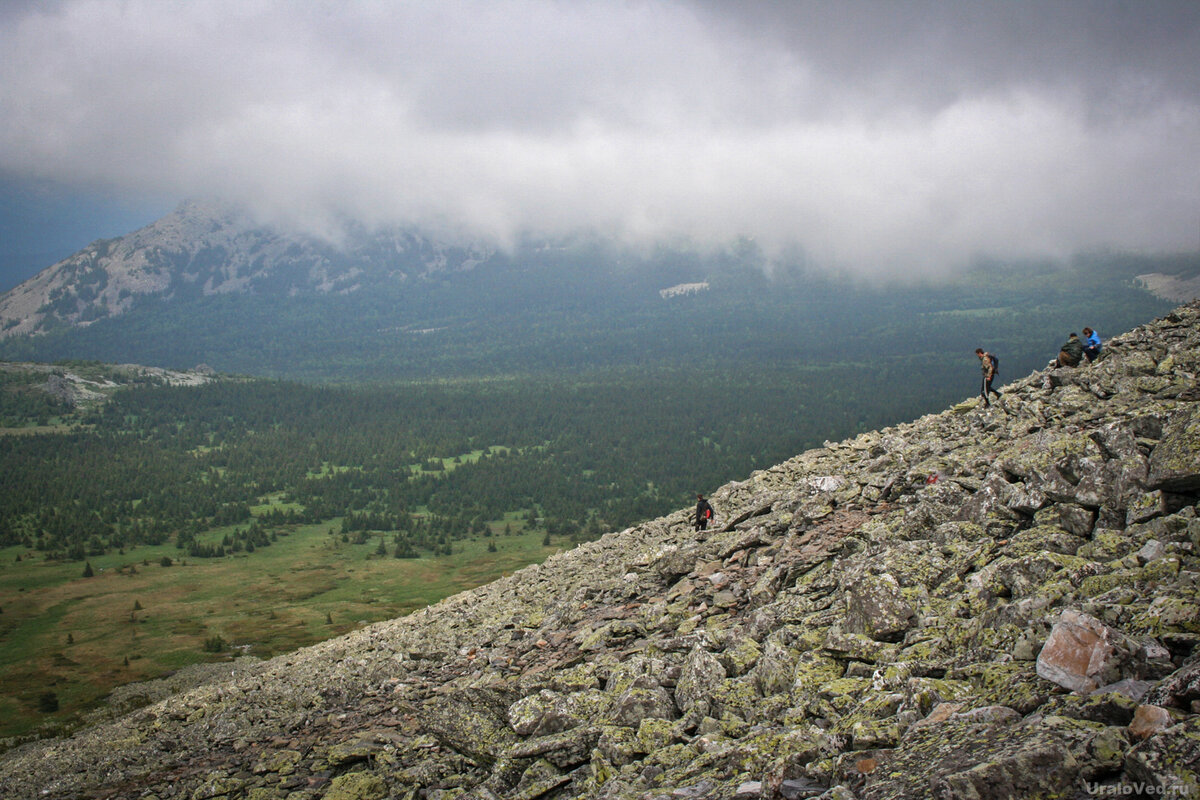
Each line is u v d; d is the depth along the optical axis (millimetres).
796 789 7891
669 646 15219
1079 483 12711
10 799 18984
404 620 37812
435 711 15477
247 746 18609
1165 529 10641
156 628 138375
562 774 11477
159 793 16688
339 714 19422
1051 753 6062
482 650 22594
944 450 25047
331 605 153875
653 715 11945
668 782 9469
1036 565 10727
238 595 166000
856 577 12594
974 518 15250
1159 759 5477
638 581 24969
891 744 8016
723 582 20297
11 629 141500
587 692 13352
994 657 9094
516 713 13477
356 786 13875
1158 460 11461
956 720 7645
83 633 136625
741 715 10812
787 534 22141
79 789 18422
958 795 5988
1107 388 22656
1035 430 22594
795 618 13977
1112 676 7266
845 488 24953
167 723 24047
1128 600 8578
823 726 9273
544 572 36781
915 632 10938
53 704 95312
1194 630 7547
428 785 13414
